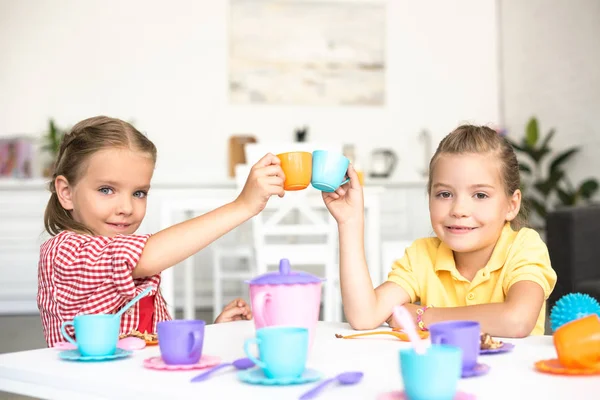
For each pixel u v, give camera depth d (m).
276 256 2.96
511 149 1.22
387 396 0.58
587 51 5.09
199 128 5.26
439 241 1.27
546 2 5.32
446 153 1.17
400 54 5.47
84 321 0.78
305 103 5.36
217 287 3.87
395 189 4.76
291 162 0.94
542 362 0.71
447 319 1.00
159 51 5.24
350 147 5.29
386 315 1.08
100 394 0.67
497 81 5.57
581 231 2.91
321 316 3.50
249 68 5.31
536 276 1.07
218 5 5.29
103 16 5.20
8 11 5.12
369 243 2.93
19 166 4.73
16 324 3.95
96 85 5.18
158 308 1.21
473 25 5.56
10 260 4.44
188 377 0.68
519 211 1.33
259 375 0.67
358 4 5.42
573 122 5.23
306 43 5.36
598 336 0.68
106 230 1.18
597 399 0.58
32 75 5.12
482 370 0.67
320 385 0.61
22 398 1.19
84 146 1.16
